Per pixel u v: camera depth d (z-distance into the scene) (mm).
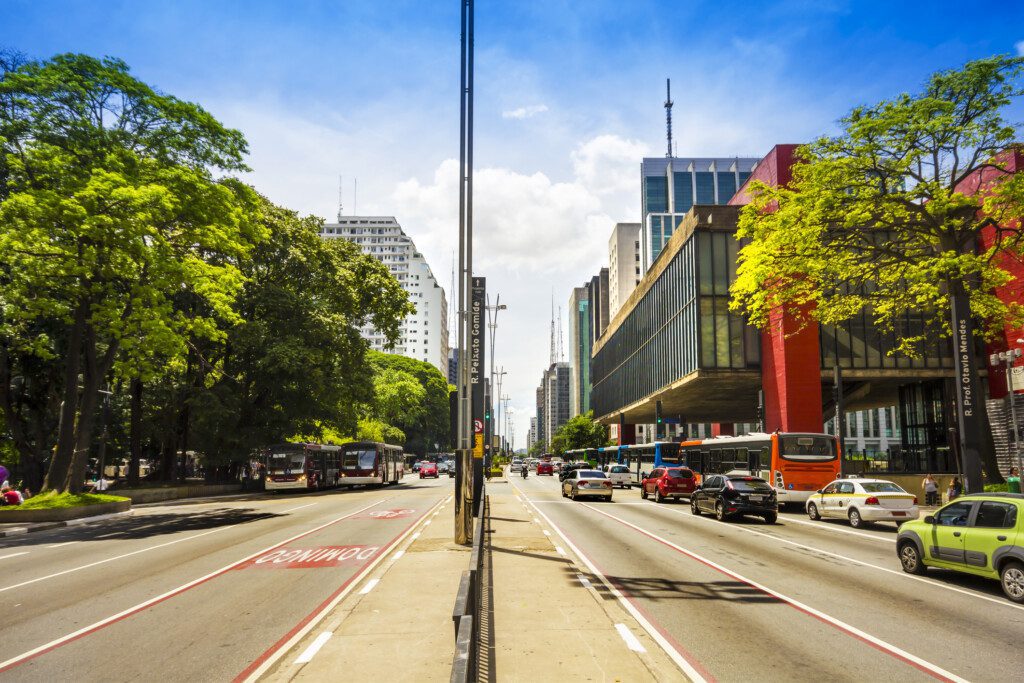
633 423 84000
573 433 105312
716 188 182875
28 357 33344
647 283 62375
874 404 57938
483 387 24172
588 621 8344
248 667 6840
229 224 27141
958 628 8422
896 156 26219
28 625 8750
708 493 24609
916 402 46812
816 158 27609
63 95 24266
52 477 26484
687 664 6891
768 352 43969
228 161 28719
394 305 47938
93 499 26344
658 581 11445
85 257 22844
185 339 27188
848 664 6934
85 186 22766
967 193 37969
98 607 9773
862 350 42469
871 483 21781
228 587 11055
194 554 15070
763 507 22766
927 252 29312
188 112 27203
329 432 60406
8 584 11953
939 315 29281
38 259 23422
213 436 42594
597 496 35688
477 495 21859
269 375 42938
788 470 28984
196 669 6809
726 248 46094
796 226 27766
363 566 12859
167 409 41875
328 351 43156
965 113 25062
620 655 6973
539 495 38000
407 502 31000
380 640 7398
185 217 26094
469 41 17422
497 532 18156
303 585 11078
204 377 42438
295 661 6703
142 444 50188
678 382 50406
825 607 9539
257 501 34156
